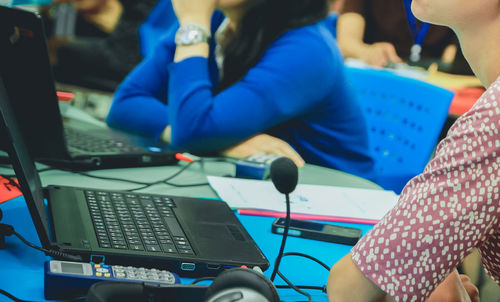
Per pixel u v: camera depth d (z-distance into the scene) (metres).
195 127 1.71
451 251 0.71
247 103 1.72
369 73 2.15
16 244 0.91
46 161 1.37
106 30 3.04
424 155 2.00
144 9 2.84
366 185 1.46
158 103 2.09
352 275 0.75
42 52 1.04
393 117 2.09
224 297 0.58
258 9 1.76
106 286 0.66
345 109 1.89
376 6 3.71
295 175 0.79
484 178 0.70
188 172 1.44
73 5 3.00
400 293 0.72
